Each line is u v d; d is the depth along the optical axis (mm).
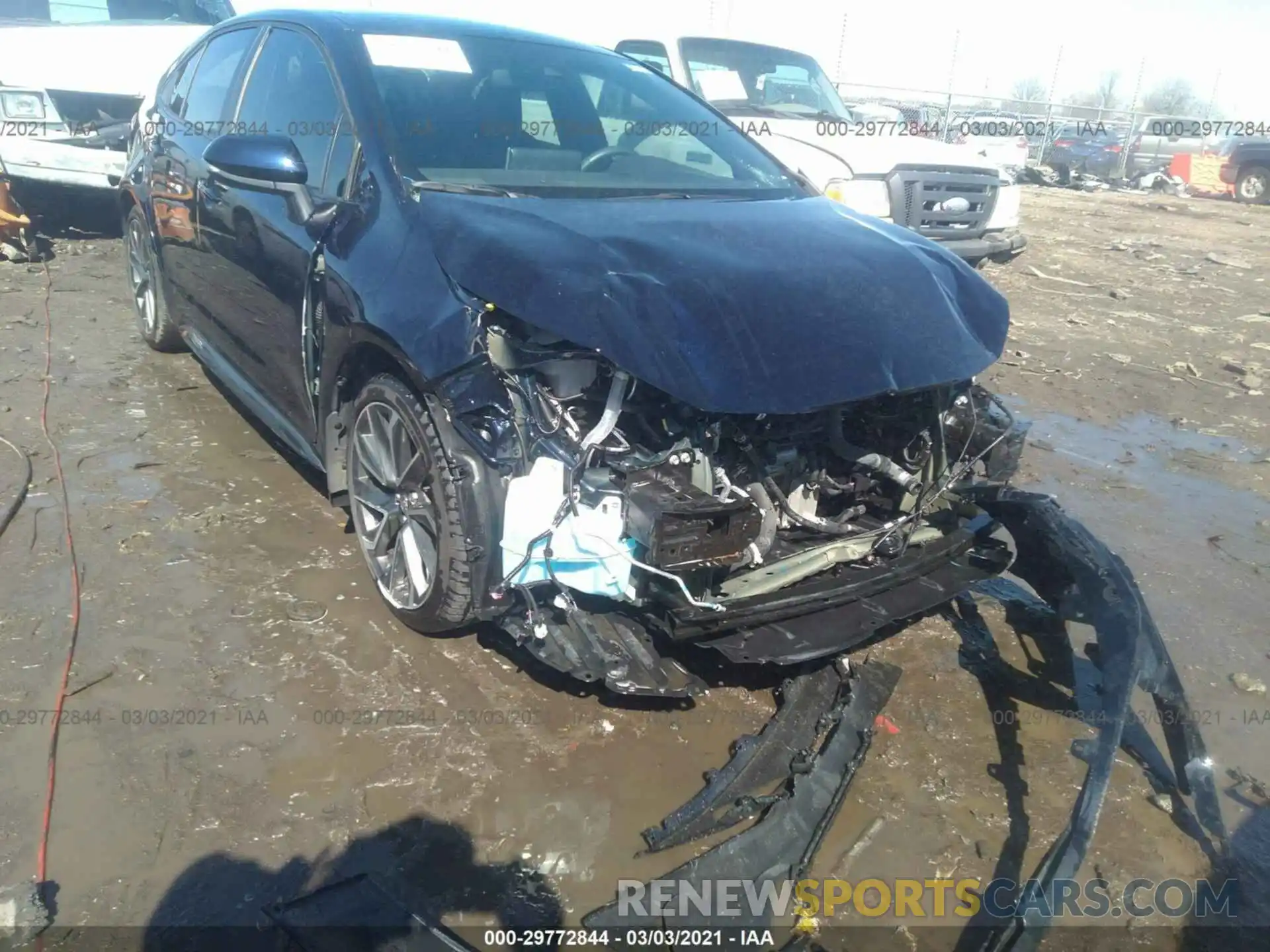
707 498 2502
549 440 2590
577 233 2852
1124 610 2824
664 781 2662
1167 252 12125
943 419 3230
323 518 3900
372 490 3244
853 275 2963
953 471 3207
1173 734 2771
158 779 2525
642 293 2590
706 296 2660
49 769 2521
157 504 3900
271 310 3617
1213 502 4719
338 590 3410
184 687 2871
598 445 2541
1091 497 4688
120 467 4191
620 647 2631
